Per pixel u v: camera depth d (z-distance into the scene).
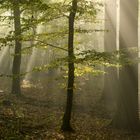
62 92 24.14
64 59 11.80
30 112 15.84
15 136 10.66
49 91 24.16
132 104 14.56
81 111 18.56
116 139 12.92
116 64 12.58
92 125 14.96
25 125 12.52
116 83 20.36
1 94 19.67
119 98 14.76
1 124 11.65
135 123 14.52
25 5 11.52
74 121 15.33
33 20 11.73
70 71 12.41
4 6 11.12
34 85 26.11
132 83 14.48
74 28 13.42
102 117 17.31
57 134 12.14
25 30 11.88
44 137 11.48
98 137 12.82
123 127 14.57
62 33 12.48
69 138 11.97
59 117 15.65
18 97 20.08
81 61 11.61
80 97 22.88
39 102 19.83
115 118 14.84
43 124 13.45
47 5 11.24
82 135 12.70
